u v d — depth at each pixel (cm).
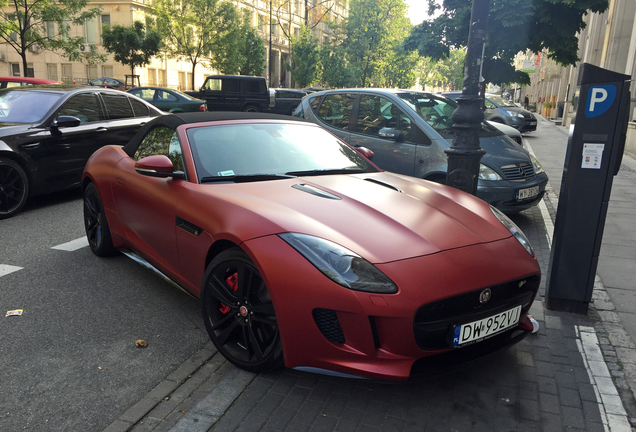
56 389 254
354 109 657
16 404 240
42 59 4269
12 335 307
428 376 230
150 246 352
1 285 384
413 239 245
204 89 2302
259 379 262
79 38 2402
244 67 4034
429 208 285
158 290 382
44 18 2255
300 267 228
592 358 289
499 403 246
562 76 3478
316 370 234
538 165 601
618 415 238
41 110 644
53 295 367
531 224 605
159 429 223
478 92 401
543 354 294
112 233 413
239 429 223
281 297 230
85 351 291
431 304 222
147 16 3500
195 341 306
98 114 704
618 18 1795
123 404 243
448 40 795
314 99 727
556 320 339
